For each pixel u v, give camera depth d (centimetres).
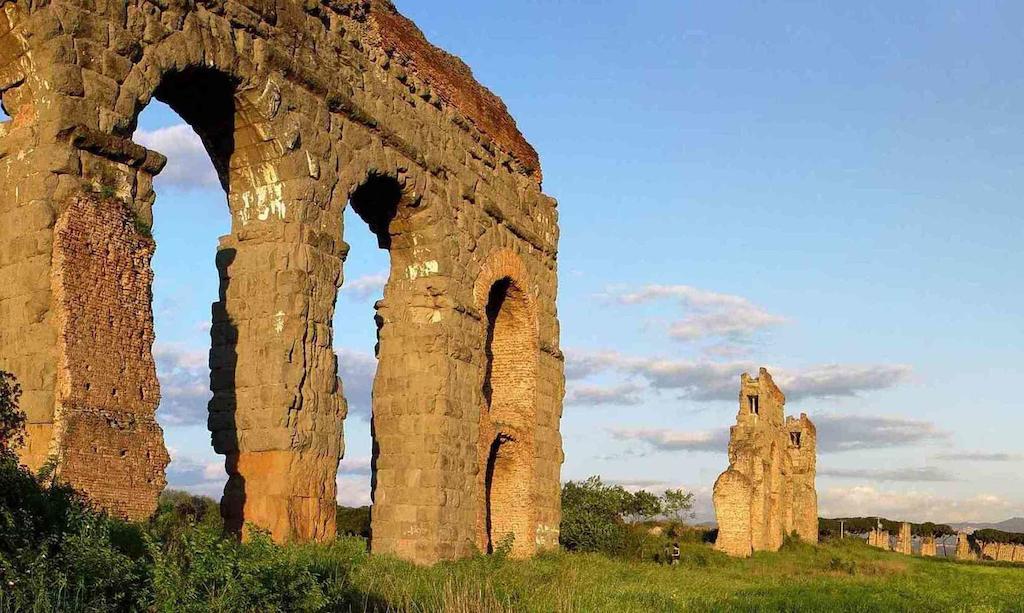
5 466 1400
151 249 1822
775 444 7100
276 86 2269
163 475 1770
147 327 1791
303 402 2231
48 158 1711
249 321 2266
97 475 1662
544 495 3462
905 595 3061
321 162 2383
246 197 2338
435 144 2911
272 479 2175
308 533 2197
